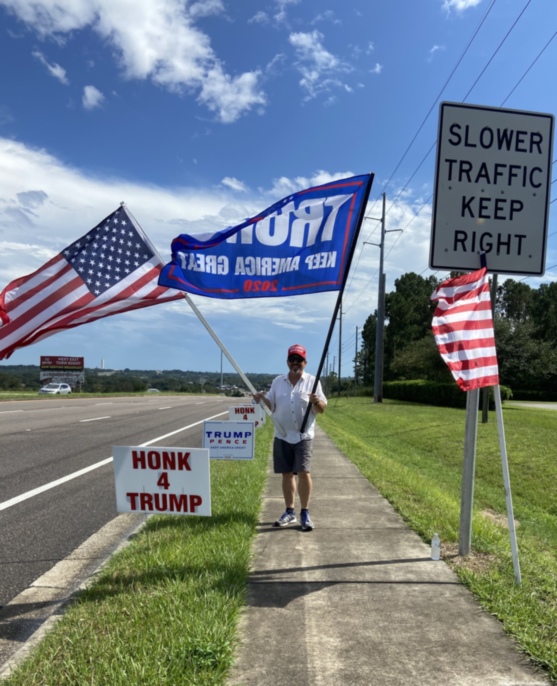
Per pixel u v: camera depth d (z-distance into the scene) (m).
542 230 5.00
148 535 5.06
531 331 38.56
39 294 4.84
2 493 7.85
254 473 8.59
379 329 41.41
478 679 2.92
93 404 31.20
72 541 5.67
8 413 22.12
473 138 4.94
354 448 12.68
